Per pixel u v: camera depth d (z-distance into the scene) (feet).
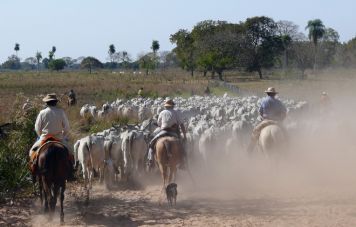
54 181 36.88
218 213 39.55
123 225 37.09
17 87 213.46
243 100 113.60
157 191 48.49
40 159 36.83
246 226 35.60
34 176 41.34
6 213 40.52
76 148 53.67
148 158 47.85
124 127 58.75
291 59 392.27
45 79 279.69
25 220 38.91
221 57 333.42
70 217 39.75
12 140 52.03
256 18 370.12
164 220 38.01
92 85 229.04
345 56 405.80
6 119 74.79
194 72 423.64
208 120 68.18
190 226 36.09
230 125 58.18
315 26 361.71
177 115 45.93
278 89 203.51
